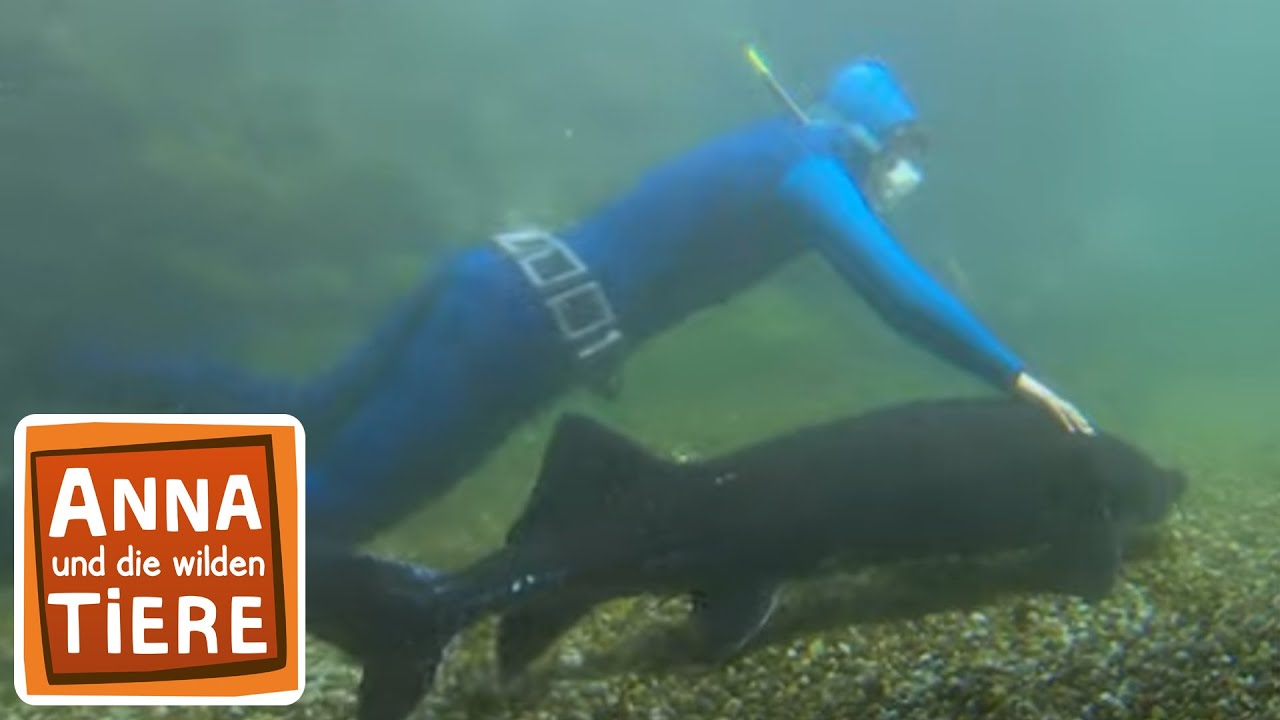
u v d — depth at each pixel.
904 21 14.22
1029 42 14.24
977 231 13.26
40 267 5.66
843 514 3.40
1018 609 3.37
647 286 3.50
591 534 3.30
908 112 3.54
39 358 4.45
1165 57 23.02
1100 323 11.84
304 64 7.87
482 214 7.74
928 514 3.46
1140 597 3.42
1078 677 3.08
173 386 3.75
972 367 3.45
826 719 3.02
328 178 7.21
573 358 3.45
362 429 3.46
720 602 3.35
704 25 10.95
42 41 6.71
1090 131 15.33
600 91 9.79
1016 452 3.56
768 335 8.23
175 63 7.16
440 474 3.51
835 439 3.50
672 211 3.50
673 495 3.34
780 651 3.24
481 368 3.42
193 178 6.58
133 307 5.77
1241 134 28.27
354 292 6.64
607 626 3.40
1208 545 3.81
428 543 4.13
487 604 3.31
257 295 6.30
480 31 9.39
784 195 3.47
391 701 3.20
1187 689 3.02
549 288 3.43
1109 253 14.67
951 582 3.51
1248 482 4.73
